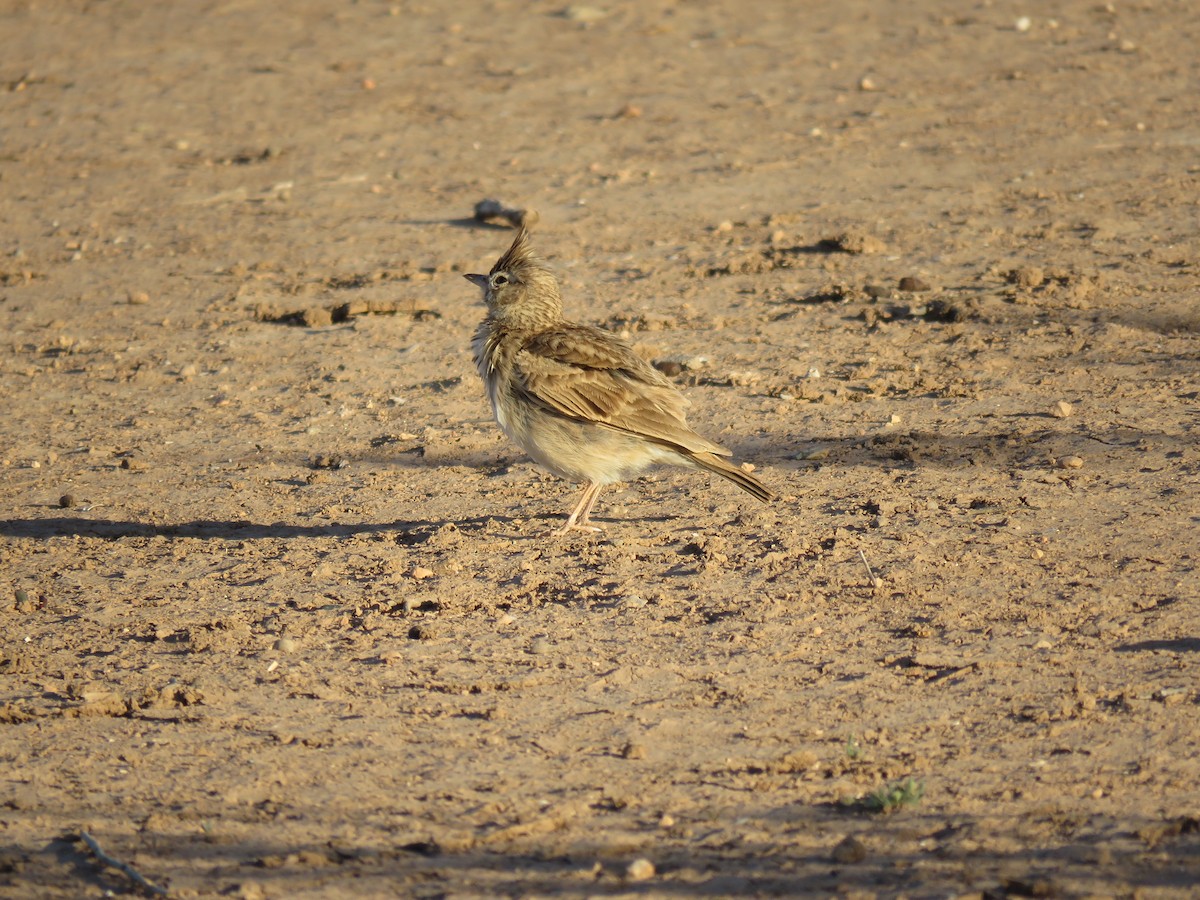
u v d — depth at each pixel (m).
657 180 27.11
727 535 12.54
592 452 12.55
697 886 7.47
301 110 34.31
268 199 27.59
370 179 28.56
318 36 42.28
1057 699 9.27
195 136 32.62
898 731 9.03
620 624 10.88
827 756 8.79
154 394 18.16
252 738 9.43
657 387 12.66
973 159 26.80
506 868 7.74
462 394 17.33
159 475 15.28
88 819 8.48
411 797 8.55
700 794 8.43
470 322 20.19
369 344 19.53
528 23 42.38
